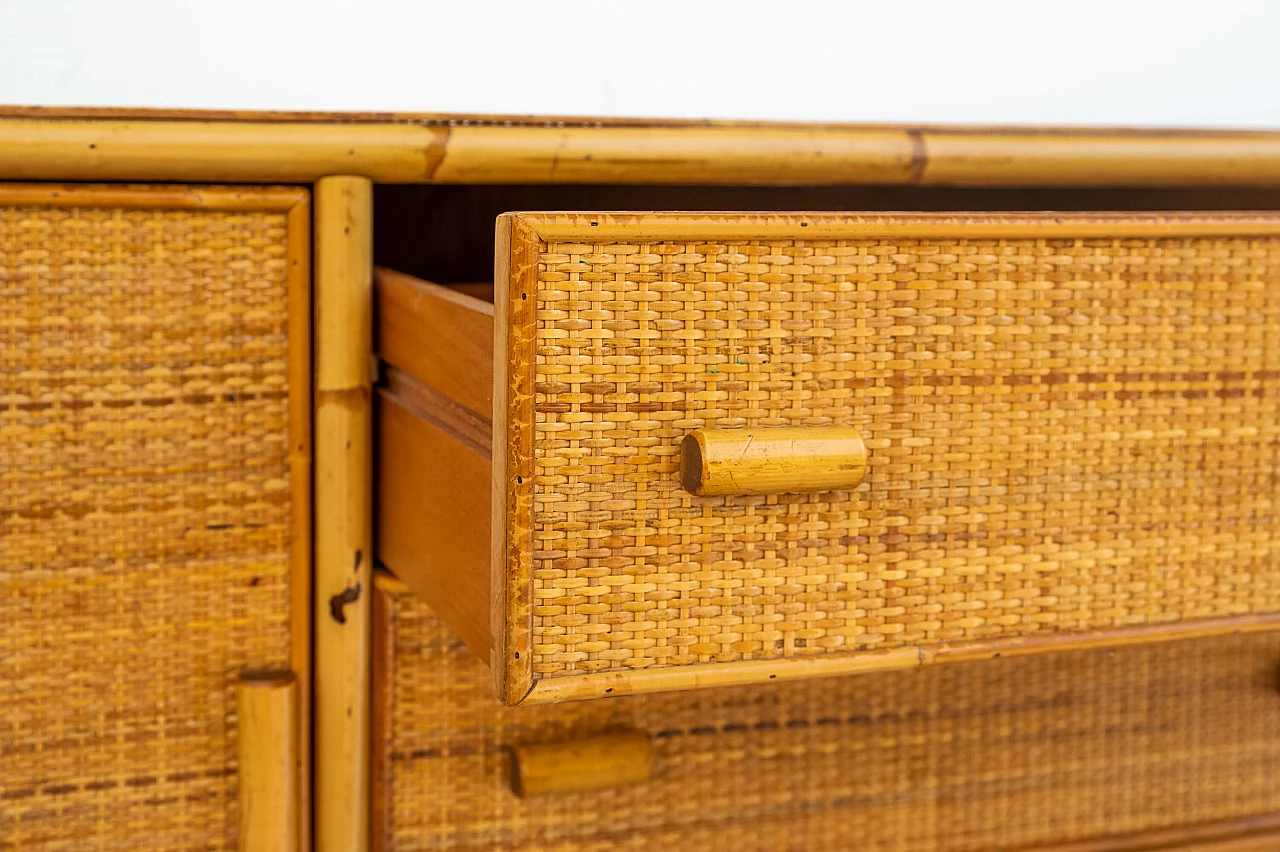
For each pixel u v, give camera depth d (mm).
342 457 819
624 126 839
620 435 580
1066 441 658
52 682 794
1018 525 657
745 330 592
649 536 593
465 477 667
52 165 740
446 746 833
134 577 801
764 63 1184
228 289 796
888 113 1222
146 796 818
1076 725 920
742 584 613
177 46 1028
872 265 610
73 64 1004
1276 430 697
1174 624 691
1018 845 915
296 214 797
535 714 847
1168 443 677
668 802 857
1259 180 964
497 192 954
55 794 801
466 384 661
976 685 900
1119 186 962
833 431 598
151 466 796
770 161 856
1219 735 948
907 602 643
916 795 896
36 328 765
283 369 812
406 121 803
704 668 607
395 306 789
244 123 771
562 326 563
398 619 823
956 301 627
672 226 569
